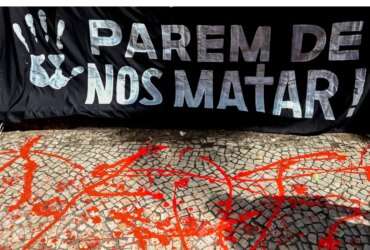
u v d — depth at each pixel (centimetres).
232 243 388
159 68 530
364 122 529
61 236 397
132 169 486
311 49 494
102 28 516
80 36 524
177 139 538
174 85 537
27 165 493
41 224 411
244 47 504
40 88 548
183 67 526
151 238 394
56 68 541
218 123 550
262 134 543
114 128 563
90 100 551
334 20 475
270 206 428
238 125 546
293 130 536
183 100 543
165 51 520
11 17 519
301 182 459
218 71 522
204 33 502
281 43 495
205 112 545
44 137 545
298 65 505
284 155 502
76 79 545
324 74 506
